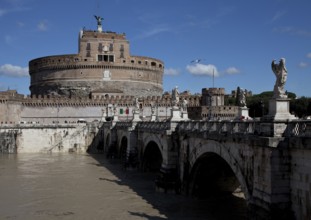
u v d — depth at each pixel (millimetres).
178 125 42281
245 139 25109
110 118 114000
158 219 33219
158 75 158125
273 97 22875
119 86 143750
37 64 152000
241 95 37188
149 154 60406
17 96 119875
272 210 21672
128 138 65000
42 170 64438
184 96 131000
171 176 42188
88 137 104062
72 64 142375
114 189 46969
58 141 101938
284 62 22125
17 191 46625
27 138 99750
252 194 24531
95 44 143500
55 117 123875
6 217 35219
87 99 126062
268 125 22609
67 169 65625
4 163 74875
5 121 114938
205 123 33906
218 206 36781
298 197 21016
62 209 37750
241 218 32938
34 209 37938
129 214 35156
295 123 21188
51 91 145875
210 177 39094
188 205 37156
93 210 37062
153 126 52281
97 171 62875
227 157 28906
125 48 146625
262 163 23047
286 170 21844
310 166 19844
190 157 38375
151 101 127562
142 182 51531
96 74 142250
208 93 127812
